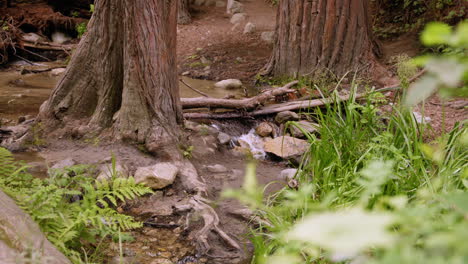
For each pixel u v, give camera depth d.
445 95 0.48
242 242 3.95
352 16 9.40
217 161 5.75
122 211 4.38
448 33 0.48
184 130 5.93
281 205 3.84
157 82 5.46
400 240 0.53
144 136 5.36
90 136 5.54
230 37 13.21
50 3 15.03
